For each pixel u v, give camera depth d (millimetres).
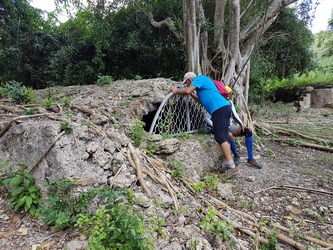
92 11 7742
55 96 3594
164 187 2127
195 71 5094
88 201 1693
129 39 8016
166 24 6547
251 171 3215
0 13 8086
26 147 2029
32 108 2646
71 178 1787
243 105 5422
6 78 8688
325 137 4766
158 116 3086
